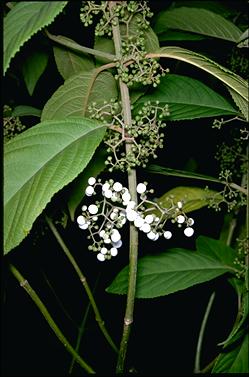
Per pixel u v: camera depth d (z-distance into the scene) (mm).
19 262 809
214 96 576
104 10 462
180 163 846
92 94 532
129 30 501
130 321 511
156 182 806
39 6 380
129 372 710
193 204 649
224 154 688
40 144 424
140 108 561
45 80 785
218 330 884
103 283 906
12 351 842
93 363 841
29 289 537
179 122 805
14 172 417
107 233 483
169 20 656
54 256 894
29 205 407
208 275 605
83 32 709
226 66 732
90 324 886
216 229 895
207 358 851
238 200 676
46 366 835
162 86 573
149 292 593
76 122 435
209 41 733
